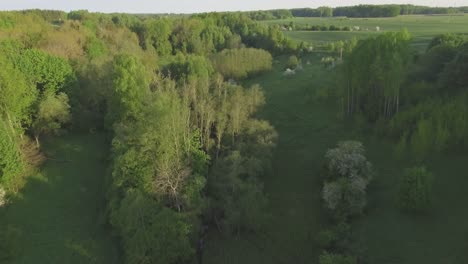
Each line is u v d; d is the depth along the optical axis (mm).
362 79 58125
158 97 42719
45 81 59812
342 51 108125
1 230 37562
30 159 50375
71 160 53562
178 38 134375
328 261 31203
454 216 36094
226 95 53188
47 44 83438
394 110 56875
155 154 40031
